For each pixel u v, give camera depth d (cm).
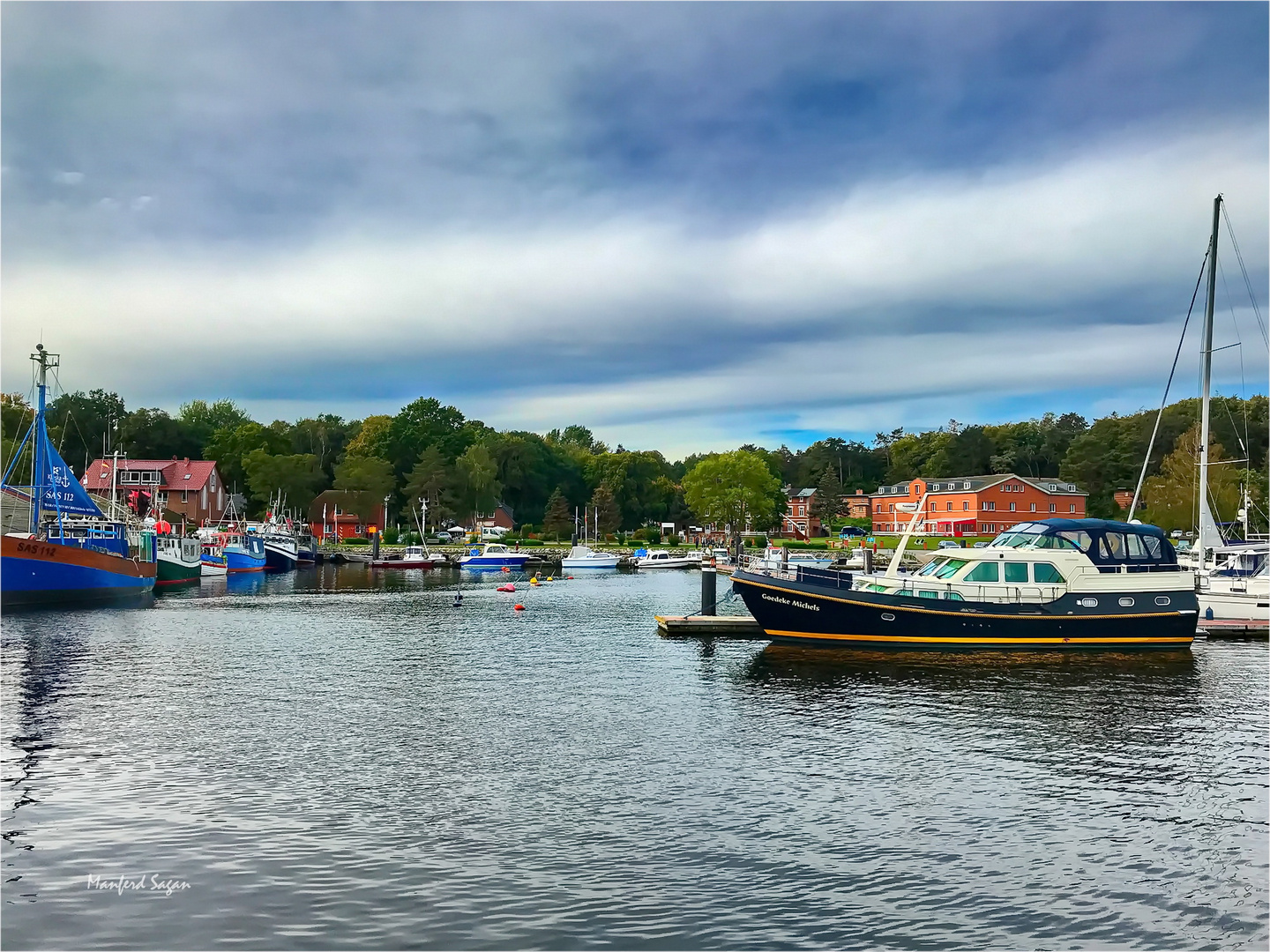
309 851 1524
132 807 1725
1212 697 2719
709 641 3984
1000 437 19388
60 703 2655
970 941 1243
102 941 1230
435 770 1969
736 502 13900
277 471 14612
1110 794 1817
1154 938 1253
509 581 8788
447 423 18150
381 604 6100
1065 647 3491
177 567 8200
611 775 1941
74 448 14550
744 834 1603
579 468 19750
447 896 1359
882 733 2303
